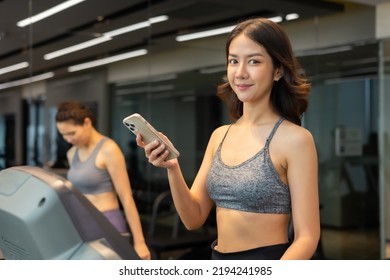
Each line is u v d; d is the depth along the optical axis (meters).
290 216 1.32
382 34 4.29
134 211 2.51
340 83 4.25
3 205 0.79
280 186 1.25
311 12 4.23
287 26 4.15
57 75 3.37
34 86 3.29
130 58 3.62
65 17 3.42
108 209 2.50
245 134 1.34
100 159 2.49
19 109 3.25
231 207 1.29
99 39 3.51
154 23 3.72
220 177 1.31
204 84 3.92
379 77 4.24
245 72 1.26
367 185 4.32
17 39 3.27
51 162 3.31
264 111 1.33
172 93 3.78
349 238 4.26
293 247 1.18
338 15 4.28
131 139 3.59
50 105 3.33
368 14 4.31
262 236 1.25
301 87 1.35
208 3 3.95
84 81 3.45
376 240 4.31
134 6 3.66
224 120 4.00
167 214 3.78
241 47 1.26
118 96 3.55
